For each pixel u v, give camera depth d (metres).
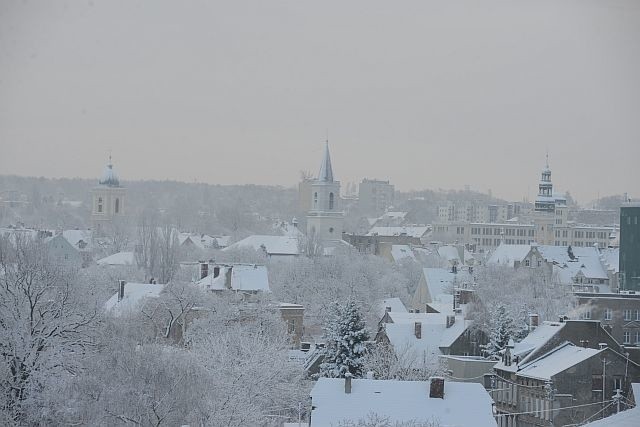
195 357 117.69
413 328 161.38
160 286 192.88
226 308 168.50
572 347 132.25
